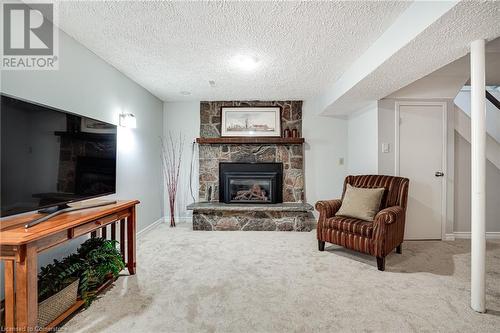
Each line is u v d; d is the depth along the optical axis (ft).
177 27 6.63
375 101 10.93
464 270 7.71
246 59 8.60
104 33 6.95
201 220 12.39
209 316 5.37
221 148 14.08
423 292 6.38
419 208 10.77
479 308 5.52
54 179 5.44
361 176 10.46
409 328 4.98
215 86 11.57
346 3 5.59
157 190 13.41
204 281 6.97
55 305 4.91
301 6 5.70
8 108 4.45
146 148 12.09
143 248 9.72
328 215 9.34
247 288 6.58
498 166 10.69
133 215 7.43
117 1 5.57
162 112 14.20
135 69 9.53
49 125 5.32
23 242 3.98
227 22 6.37
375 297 6.14
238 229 12.38
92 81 8.09
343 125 14.28
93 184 6.66
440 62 6.88
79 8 5.83
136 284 6.78
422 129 10.80
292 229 12.31
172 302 5.90
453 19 4.83
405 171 10.80
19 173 4.66
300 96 13.35
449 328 4.99
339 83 10.36
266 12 5.94
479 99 5.60
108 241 6.82
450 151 10.79
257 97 13.52
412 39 5.63
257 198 13.67
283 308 5.66
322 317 5.33
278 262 8.34
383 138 10.79
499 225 10.89
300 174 13.93
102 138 7.06
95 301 5.91
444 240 10.70
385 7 5.73
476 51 5.64
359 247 8.20
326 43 7.44
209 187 13.98
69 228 5.03
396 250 9.16
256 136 14.12
